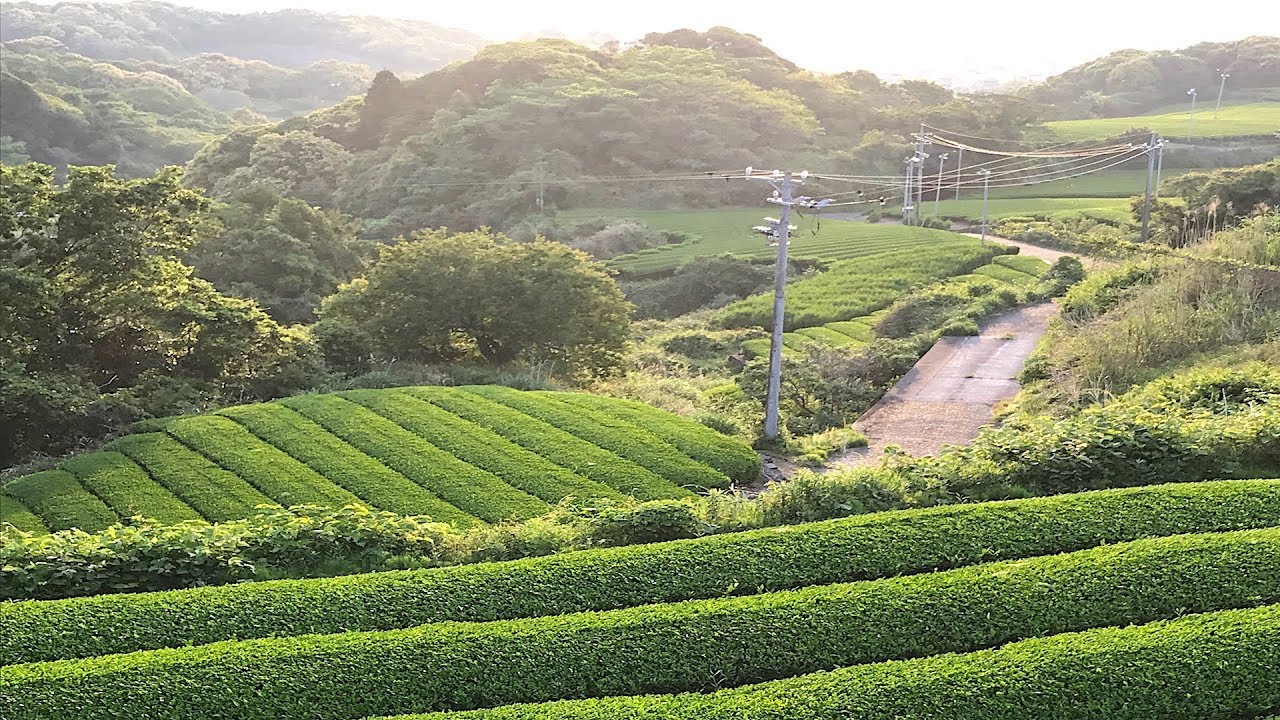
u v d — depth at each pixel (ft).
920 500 59.21
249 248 167.12
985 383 110.93
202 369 109.50
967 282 166.81
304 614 45.91
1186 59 445.37
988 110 337.11
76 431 91.56
